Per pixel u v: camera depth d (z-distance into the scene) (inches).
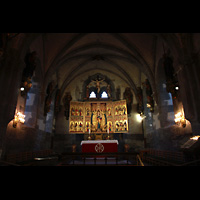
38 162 321.7
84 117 794.2
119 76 871.1
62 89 828.6
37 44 490.3
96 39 619.8
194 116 329.7
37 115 524.4
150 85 641.6
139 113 783.7
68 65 756.6
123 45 615.8
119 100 852.0
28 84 417.7
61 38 539.2
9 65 328.8
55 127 785.6
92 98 863.7
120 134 800.9
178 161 345.4
